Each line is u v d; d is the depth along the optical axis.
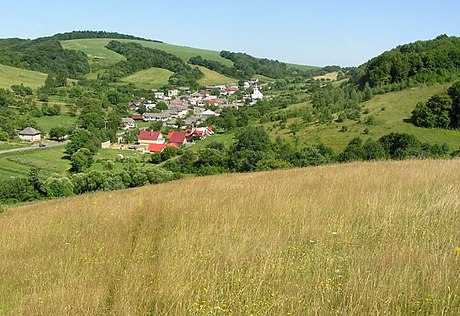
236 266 6.29
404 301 4.64
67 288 6.34
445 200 8.81
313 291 5.12
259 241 7.48
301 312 4.68
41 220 13.52
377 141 50.81
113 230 10.23
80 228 11.30
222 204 11.56
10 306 6.04
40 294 6.22
